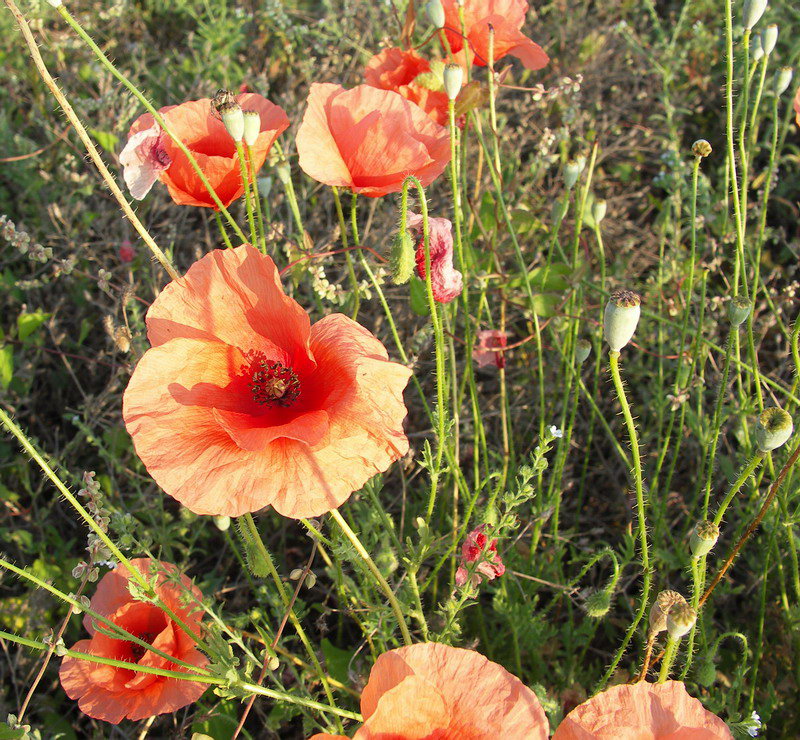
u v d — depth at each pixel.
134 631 0.33
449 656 0.23
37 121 0.57
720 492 0.45
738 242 0.34
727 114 0.33
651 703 0.23
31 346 0.52
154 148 0.31
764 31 0.34
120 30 0.71
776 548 0.37
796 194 0.61
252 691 0.26
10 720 0.29
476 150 0.57
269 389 0.27
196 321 0.27
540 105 0.44
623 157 0.66
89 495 0.30
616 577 0.31
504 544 0.41
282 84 0.67
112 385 0.47
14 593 0.44
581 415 0.51
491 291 0.51
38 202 0.56
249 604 0.43
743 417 0.39
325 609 0.38
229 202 0.32
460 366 0.50
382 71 0.38
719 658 0.38
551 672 0.40
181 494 0.24
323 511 0.24
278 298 0.27
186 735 0.37
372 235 0.53
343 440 0.24
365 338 0.26
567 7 0.69
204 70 0.64
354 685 0.36
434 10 0.34
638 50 0.60
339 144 0.32
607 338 0.23
